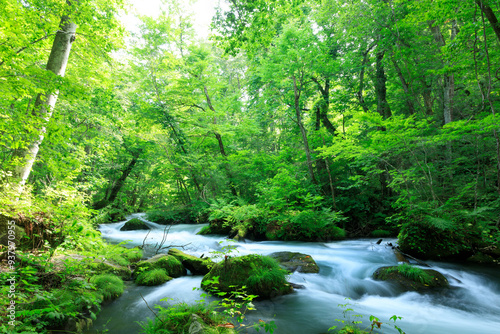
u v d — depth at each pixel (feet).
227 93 73.15
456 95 37.52
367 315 13.73
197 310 10.85
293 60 40.37
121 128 44.86
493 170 28.71
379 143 28.35
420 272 17.89
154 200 96.84
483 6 23.09
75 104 32.81
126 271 18.40
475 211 24.56
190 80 50.57
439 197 31.42
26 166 18.92
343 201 41.45
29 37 20.11
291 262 21.34
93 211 17.93
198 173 52.65
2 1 15.94
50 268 13.24
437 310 14.40
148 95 49.14
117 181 61.16
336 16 45.27
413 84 44.42
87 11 20.75
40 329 10.03
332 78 45.14
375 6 38.52
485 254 22.99
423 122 25.40
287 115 52.80
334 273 20.36
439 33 38.68
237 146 69.26
